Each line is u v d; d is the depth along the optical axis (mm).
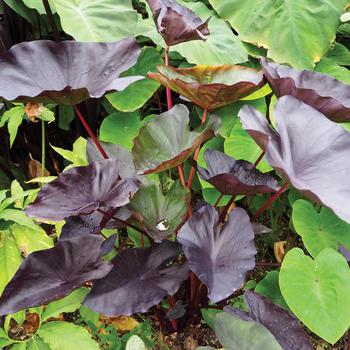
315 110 1279
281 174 1141
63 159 2133
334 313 1205
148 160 1330
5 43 1905
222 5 1935
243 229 1248
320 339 1582
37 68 1445
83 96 1329
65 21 1716
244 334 1041
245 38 1911
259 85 1374
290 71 1561
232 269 1188
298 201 1479
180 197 1358
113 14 1792
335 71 1935
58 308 1331
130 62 1439
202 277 1136
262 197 1867
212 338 1539
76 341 1264
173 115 1355
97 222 1417
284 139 1235
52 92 1274
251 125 1170
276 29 1888
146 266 1298
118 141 1728
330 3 1903
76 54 1474
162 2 1548
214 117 1350
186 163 1894
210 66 1420
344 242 1415
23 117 1784
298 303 1226
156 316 1562
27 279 1153
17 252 1422
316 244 1404
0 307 1104
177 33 1457
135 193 1367
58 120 2100
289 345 1181
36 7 1800
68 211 1227
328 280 1264
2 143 2072
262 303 1251
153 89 1788
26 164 2131
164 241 1330
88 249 1183
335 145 1237
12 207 1784
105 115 2234
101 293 1225
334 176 1201
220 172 1397
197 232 1242
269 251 1896
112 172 1294
